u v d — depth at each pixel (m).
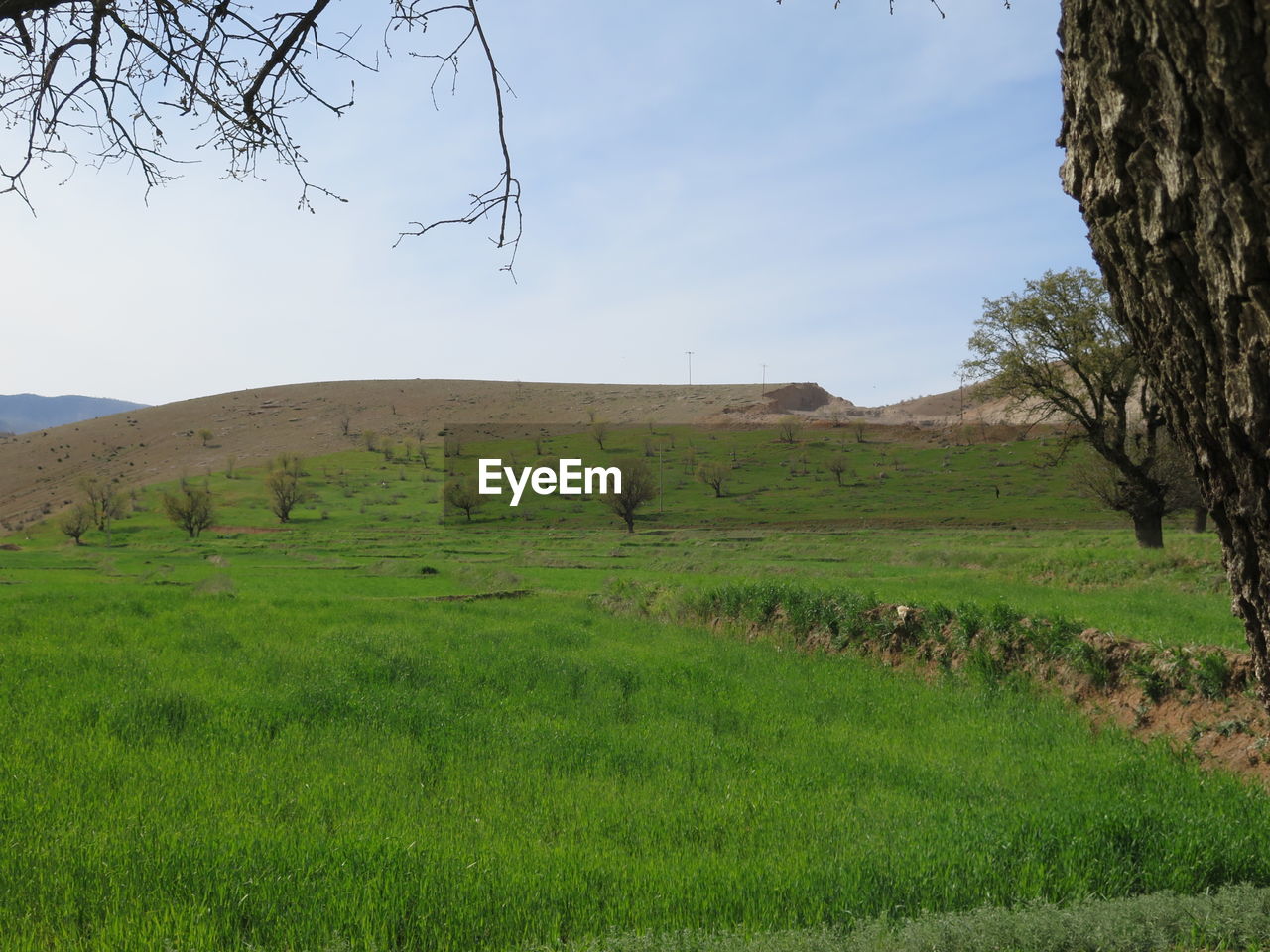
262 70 4.32
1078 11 3.66
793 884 5.81
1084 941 4.72
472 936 5.17
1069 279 37.72
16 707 10.91
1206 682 10.58
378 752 9.48
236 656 15.19
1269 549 4.20
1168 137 3.46
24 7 4.07
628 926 5.32
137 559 74.31
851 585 30.98
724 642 18.97
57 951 4.89
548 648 17.92
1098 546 48.47
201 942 4.94
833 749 10.14
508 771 8.91
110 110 4.52
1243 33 3.01
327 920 5.28
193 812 7.29
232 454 168.88
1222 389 3.92
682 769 9.19
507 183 4.21
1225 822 6.89
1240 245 3.32
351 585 43.69
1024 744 10.49
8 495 156.12
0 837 6.48
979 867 5.96
